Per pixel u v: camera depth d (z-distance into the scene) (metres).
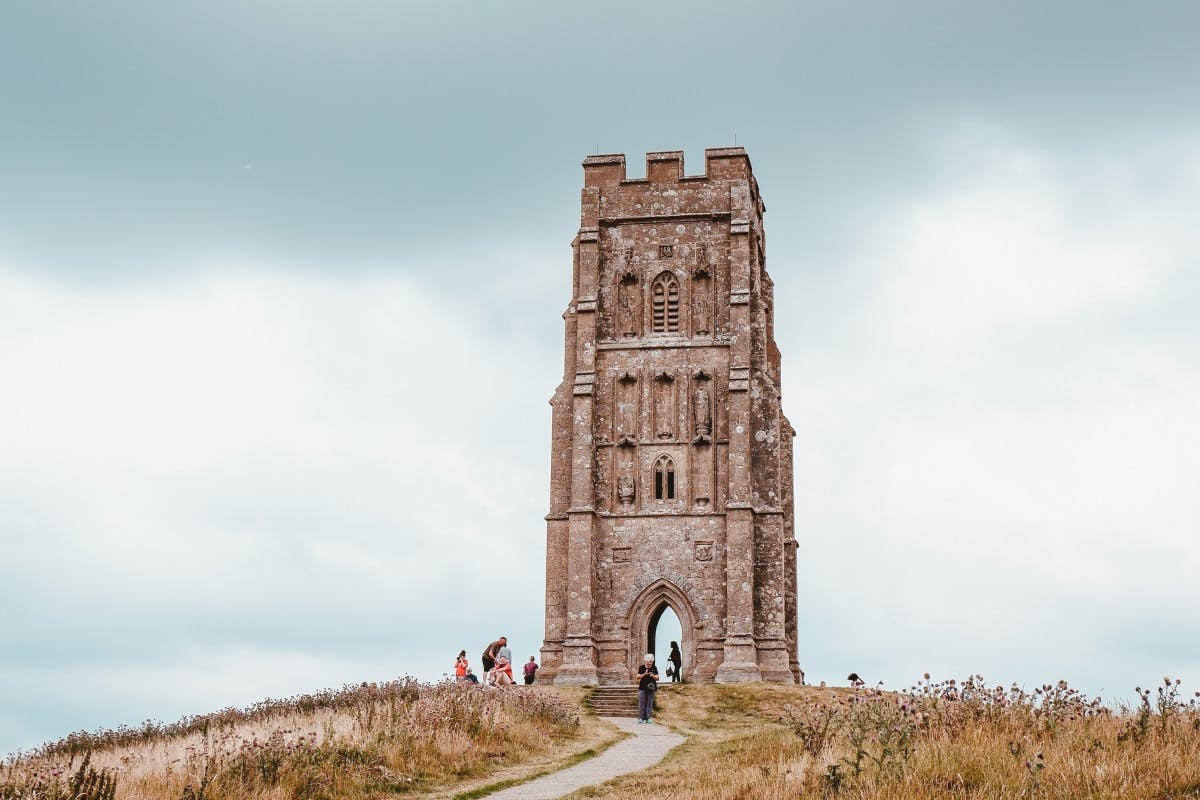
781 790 32.06
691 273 87.81
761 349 87.12
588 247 88.25
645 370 86.75
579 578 83.25
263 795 34.88
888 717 35.25
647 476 85.50
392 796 37.47
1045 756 31.48
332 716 46.66
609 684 82.56
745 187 88.31
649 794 35.50
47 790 31.69
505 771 42.81
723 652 82.19
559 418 87.06
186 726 49.38
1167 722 33.81
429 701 47.47
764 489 84.50
